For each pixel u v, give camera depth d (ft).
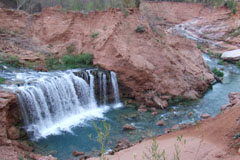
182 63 78.33
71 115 57.47
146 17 88.89
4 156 35.12
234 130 38.83
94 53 71.72
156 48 74.02
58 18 80.23
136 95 66.28
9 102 42.34
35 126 47.93
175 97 67.31
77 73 61.46
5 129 39.96
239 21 164.14
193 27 179.73
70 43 76.84
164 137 43.93
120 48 68.13
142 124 53.47
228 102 67.00
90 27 78.02
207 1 205.05
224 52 135.74
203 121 48.73
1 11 75.61
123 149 41.27
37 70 62.13
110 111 60.90
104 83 64.95
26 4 105.40
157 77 67.51
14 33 75.00
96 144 44.65
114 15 74.64
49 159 37.60
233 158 30.45
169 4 200.34
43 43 77.25
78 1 106.52
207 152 33.86
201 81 77.87
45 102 51.24
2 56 63.77
